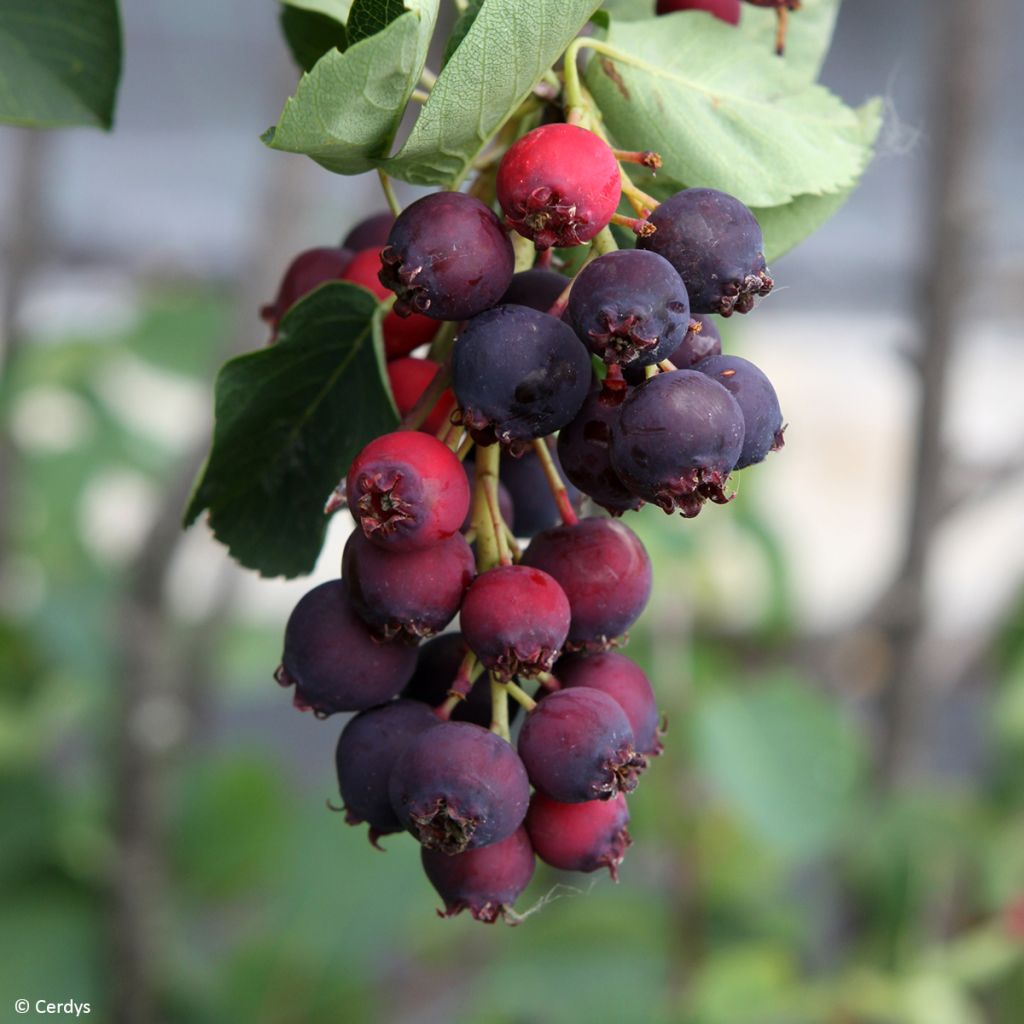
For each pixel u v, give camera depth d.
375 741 0.26
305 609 0.26
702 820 0.64
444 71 0.24
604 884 0.67
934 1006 0.58
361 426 0.28
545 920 0.64
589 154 0.24
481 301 0.24
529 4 0.24
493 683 0.26
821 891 0.70
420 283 0.24
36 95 0.28
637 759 0.25
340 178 0.69
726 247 0.24
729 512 0.60
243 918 0.70
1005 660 0.65
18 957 0.58
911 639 0.59
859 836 0.59
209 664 0.65
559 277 0.26
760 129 0.27
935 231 0.55
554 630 0.25
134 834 0.59
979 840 0.62
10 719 0.63
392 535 0.25
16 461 0.70
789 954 0.63
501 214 0.26
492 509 0.26
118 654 0.58
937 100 0.54
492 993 0.63
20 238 0.70
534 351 0.24
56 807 0.62
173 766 0.65
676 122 0.27
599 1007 0.61
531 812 0.26
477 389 0.24
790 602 0.61
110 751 0.60
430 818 0.25
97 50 0.28
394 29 0.24
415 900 0.63
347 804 0.26
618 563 0.26
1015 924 0.61
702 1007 0.59
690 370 0.24
